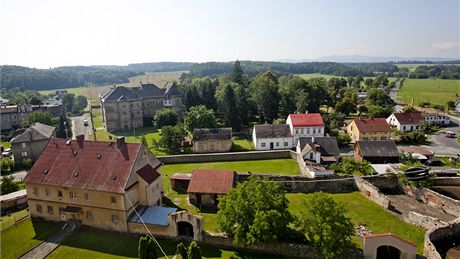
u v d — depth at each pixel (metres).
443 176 57.56
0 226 41.09
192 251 28.94
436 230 36.84
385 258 33.16
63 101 176.25
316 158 64.94
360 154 67.94
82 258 34.50
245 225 34.59
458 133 101.56
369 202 48.62
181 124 99.62
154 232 38.53
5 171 70.19
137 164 41.97
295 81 130.50
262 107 114.94
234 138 99.44
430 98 178.38
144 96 122.25
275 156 72.62
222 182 48.00
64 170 42.19
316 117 87.38
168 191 52.91
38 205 42.59
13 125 118.31
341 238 31.86
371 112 121.75
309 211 34.09
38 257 34.69
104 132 111.88
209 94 124.56
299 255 34.72
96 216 40.22
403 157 68.31
